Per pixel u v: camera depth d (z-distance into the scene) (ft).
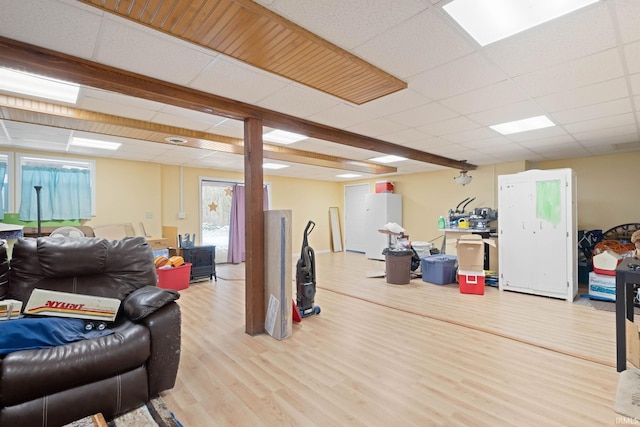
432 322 10.90
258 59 7.06
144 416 5.68
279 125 11.10
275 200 27.68
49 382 5.01
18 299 6.79
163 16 5.50
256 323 9.93
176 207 22.07
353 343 9.16
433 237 24.95
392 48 6.84
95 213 18.37
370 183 29.81
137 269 7.99
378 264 23.57
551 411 5.95
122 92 8.14
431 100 9.86
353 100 9.70
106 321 6.61
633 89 9.04
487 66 7.67
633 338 7.28
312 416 5.90
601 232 17.75
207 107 9.26
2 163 15.83
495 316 11.47
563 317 11.34
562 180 13.71
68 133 13.32
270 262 9.93
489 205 21.89
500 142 15.51
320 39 6.40
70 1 5.22
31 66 6.72
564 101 9.98
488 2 5.35
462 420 5.72
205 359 8.19
